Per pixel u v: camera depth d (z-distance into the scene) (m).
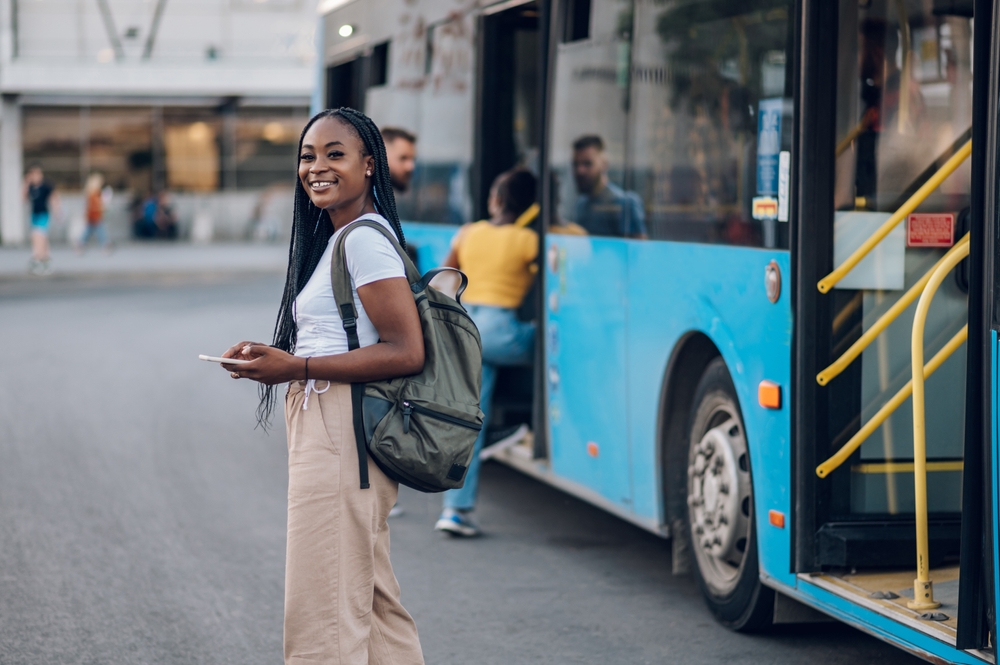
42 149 34.53
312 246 3.73
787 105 4.61
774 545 4.75
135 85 33.62
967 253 4.15
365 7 10.16
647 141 5.75
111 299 21.05
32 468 8.55
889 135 4.57
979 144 3.57
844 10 4.53
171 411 10.98
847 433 4.58
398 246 3.55
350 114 3.64
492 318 7.09
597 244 6.26
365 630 3.51
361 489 3.45
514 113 7.90
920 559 4.18
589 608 5.67
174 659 4.93
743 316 4.91
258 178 36.06
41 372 12.91
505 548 6.79
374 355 3.45
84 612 5.52
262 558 6.43
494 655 5.02
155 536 6.84
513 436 7.13
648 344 5.73
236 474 8.52
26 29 33.78
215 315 18.58
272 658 4.95
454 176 8.21
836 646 5.11
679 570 5.77
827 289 4.50
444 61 8.40
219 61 34.44
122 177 35.28
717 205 5.12
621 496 6.12
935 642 3.91
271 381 3.43
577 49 6.54
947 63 4.64
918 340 4.12
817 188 4.51
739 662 4.91
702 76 5.25
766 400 4.73
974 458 3.62
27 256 30.45
